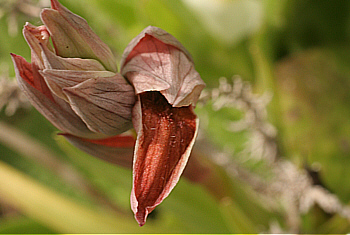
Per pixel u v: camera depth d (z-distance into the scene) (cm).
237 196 24
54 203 24
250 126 24
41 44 17
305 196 25
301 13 26
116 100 18
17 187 24
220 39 26
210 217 23
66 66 17
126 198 34
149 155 17
